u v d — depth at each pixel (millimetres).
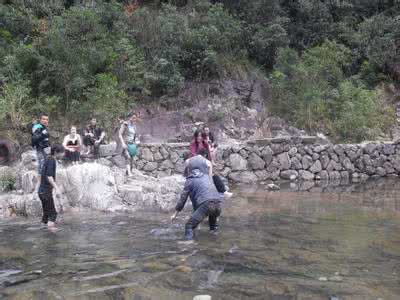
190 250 5270
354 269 4504
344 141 16797
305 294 3773
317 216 7609
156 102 16047
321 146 14727
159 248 5391
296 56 18438
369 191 11281
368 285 4012
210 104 16500
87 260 4891
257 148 13992
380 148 15469
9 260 4926
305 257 4949
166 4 19391
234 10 20250
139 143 12969
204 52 17047
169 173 13070
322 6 21781
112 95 13984
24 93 13297
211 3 20094
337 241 5734
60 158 10117
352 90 18156
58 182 8523
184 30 17219
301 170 14352
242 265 4633
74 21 15266
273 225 6812
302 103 17219
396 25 21094
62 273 4426
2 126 12891
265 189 11672
